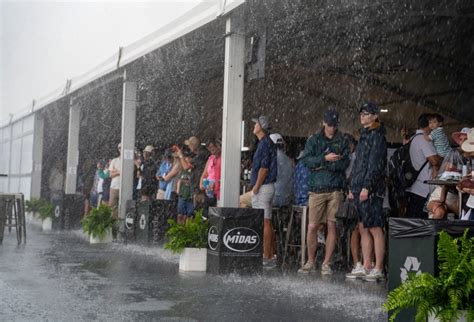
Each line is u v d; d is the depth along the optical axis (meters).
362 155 6.72
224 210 6.97
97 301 5.00
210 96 15.52
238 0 7.32
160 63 12.27
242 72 7.79
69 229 14.29
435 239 3.58
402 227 3.84
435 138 6.89
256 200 7.81
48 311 4.54
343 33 11.03
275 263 7.93
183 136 16.39
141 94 16.03
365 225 6.66
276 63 13.47
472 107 12.81
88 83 13.98
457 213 6.14
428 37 11.30
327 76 13.93
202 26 8.47
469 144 5.76
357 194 6.76
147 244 10.02
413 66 12.82
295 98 14.23
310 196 7.36
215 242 7.03
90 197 15.21
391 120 13.88
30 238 11.84
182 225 7.45
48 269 7.08
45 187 18.72
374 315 4.66
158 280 6.36
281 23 10.18
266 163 7.71
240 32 7.76
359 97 13.87
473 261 3.32
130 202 10.90
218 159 9.24
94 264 7.65
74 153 15.96
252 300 5.27
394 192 7.24
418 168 6.99
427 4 9.59
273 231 8.47
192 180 9.83
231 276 6.82
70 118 15.95
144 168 12.45
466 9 9.77
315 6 9.41
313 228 7.39
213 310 4.73
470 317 3.26
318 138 7.25
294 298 5.42
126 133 12.05
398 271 3.86
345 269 7.91
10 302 4.89
